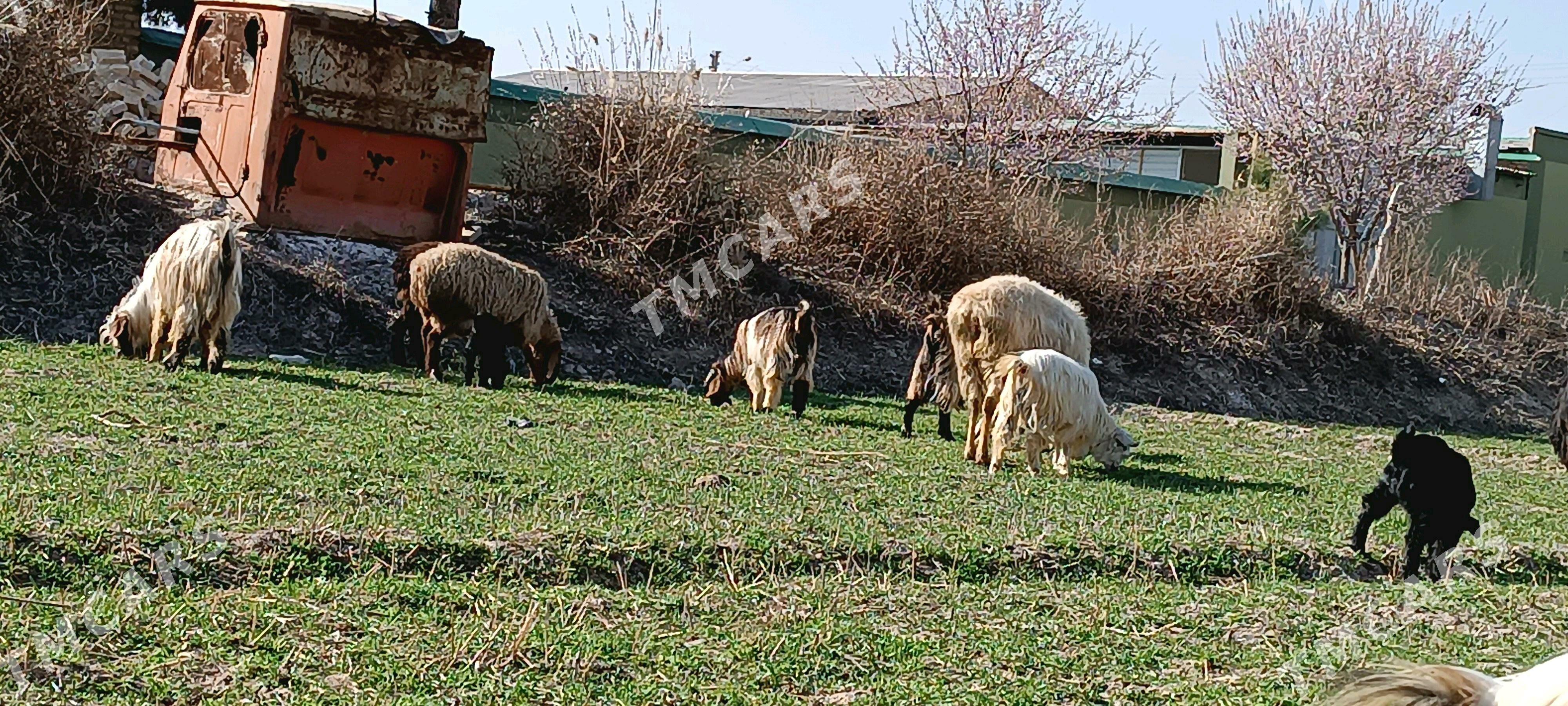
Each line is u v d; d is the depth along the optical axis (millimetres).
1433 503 8430
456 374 13984
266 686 5281
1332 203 27953
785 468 10172
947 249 20016
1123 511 9438
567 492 8555
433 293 12836
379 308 15312
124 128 16641
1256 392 20672
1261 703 5812
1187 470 11977
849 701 5590
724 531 7836
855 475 10141
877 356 18578
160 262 11945
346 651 5652
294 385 11773
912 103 25578
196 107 16500
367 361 14469
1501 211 34281
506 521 7582
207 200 16172
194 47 16547
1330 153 27875
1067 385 10695
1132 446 11195
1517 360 23906
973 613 6828
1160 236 22094
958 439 12844
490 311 13016
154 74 19891
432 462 9023
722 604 6707
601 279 17781
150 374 11461
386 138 16281
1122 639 6605
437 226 16750
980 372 11531
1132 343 20688
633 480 9133
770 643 6113
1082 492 10117
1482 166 31938
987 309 11531
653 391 14539
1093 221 25141
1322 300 22500
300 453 8914
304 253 15625
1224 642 6672
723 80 29438
